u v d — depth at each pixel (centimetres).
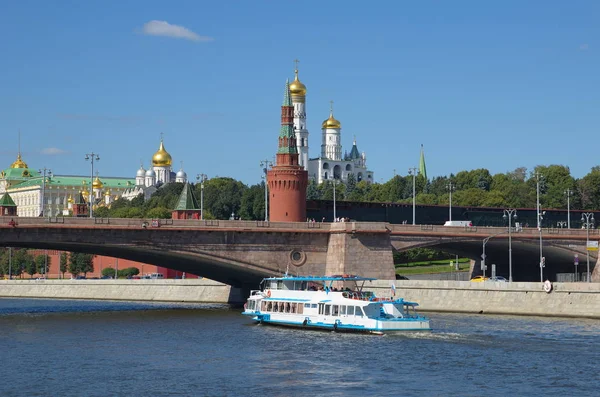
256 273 16612
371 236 16850
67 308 18200
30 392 8556
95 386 8794
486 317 14050
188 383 8906
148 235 15538
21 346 11362
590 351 10344
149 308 17888
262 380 9025
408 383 8806
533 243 18688
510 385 8681
